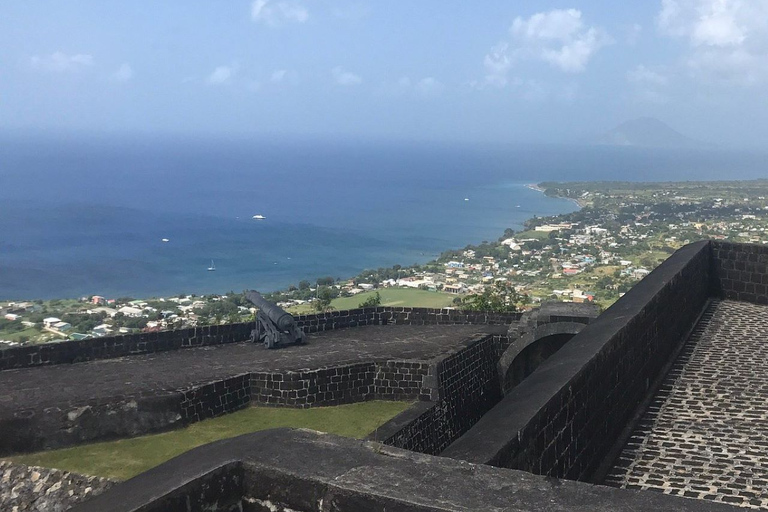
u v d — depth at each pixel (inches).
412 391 612.1
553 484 128.0
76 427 471.8
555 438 221.3
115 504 125.5
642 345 356.2
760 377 386.9
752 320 514.0
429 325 826.2
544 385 233.5
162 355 655.1
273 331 699.4
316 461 138.5
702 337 470.6
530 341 723.4
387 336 756.0
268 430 154.6
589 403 262.2
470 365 684.7
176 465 140.3
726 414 332.2
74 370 587.8
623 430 313.0
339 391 604.4
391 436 513.0
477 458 166.7
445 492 125.5
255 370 595.2
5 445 448.8
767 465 275.3
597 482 260.7
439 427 601.0
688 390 367.6
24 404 478.6
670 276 440.5
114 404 488.7
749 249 569.3
